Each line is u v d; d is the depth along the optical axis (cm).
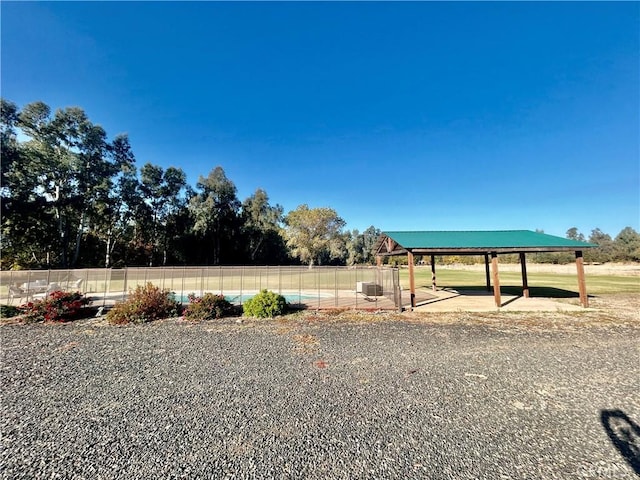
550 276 2725
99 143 2512
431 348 608
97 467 249
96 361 531
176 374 466
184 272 1497
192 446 279
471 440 292
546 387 419
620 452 274
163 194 3192
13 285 1118
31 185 2147
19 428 311
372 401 375
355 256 5216
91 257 2734
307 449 276
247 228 3962
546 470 249
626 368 495
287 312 998
